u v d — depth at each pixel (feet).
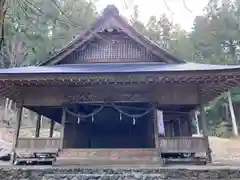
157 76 29.17
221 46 118.93
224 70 27.94
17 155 33.40
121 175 26.53
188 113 47.11
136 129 48.26
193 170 26.23
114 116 47.88
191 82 32.17
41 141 32.42
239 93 113.70
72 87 34.35
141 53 38.40
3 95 38.63
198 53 120.06
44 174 26.73
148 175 26.37
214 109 119.44
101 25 37.11
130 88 34.04
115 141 47.85
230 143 83.30
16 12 14.99
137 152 30.76
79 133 45.78
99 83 31.14
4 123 91.91
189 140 31.65
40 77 29.30
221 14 107.04
